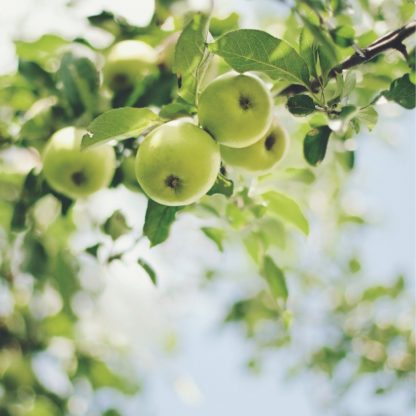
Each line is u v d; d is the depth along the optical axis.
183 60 1.21
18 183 1.49
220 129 1.22
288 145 1.28
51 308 1.62
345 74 1.26
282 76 1.23
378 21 1.31
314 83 1.23
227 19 1.33
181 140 1.20
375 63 1.32
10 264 1.56
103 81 1.36
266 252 1.39
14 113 1.41
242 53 1.21
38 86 1.39
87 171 1.31
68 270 1.53
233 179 1.31
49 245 1.53
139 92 1.32
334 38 1.23
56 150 1.31
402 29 1.24
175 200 1.22
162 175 1.21
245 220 1.37
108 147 1.32
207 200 1.36
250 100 1.22
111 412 1.69
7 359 1.60
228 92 1.21
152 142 1.21
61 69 1.36
